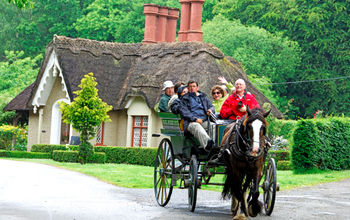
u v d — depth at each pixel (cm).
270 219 1117
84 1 6925
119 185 1755
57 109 3812
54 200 1307
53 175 1980
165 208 1259
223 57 3441
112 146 3203
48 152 3512
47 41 6806
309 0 5934
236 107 1256
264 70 5538
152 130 3272
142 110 3331
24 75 5659
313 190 1634
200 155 1272
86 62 3616
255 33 5588
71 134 3678
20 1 1952
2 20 6900
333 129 2278
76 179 1886
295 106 5925
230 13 6344
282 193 1565
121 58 3734
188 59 3359
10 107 4206
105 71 3616
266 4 6200
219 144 1209
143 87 3291
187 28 3809
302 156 2188
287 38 5700
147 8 3928
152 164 2958
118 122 3547
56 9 6719
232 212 1180
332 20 5769
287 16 5828
